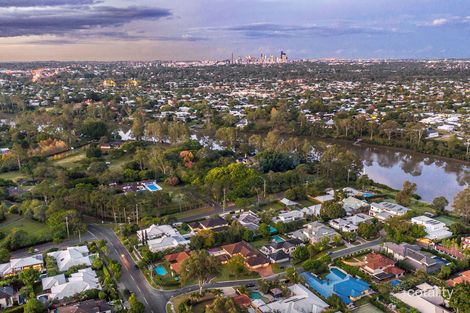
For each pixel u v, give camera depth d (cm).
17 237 19100
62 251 18175
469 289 13650
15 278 16025
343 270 16875
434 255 18138
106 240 19962
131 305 13712
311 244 18812
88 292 14975
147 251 17762
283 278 16488
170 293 15475
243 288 15250
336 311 13912
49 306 14375
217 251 18750
